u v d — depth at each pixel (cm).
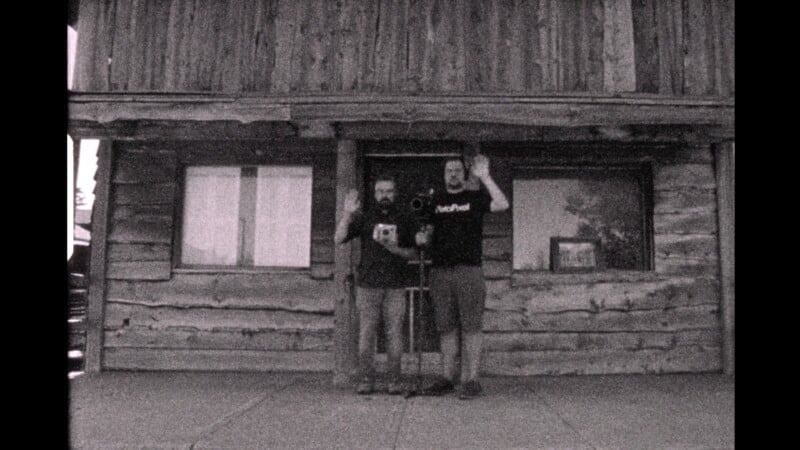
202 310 682
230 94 595
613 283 668
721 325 666
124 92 593
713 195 680
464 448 383
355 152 619
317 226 684
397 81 630
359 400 524
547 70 630
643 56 636
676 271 672
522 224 686
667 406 500
